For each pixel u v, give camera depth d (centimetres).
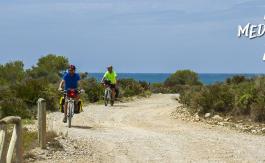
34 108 2853
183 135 2116
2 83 3562
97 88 4006
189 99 2967
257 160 1620
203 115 2661
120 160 1588
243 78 3234
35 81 3080
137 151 1733
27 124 2359
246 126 2362
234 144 1902
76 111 2328
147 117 2827
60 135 1894
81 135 2011
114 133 2133
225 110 2625
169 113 2977
